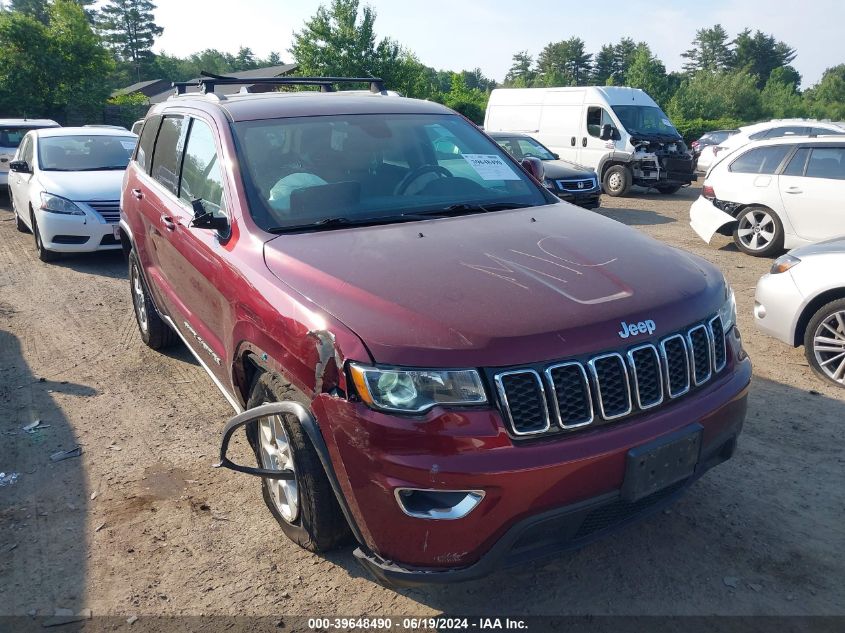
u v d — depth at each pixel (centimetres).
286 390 292
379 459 251
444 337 254
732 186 1002
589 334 262
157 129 537
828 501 369
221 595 311
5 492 395
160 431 464
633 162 1655
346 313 272
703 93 7975
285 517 332
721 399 292
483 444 247
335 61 3481
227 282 348
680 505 368
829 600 298
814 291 530
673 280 304
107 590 316
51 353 611
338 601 305
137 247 545
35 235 997
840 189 900
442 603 303
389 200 380
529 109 1867
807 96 10581
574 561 327
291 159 387
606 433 262
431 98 4256
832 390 513
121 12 11688
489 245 323
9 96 3509
